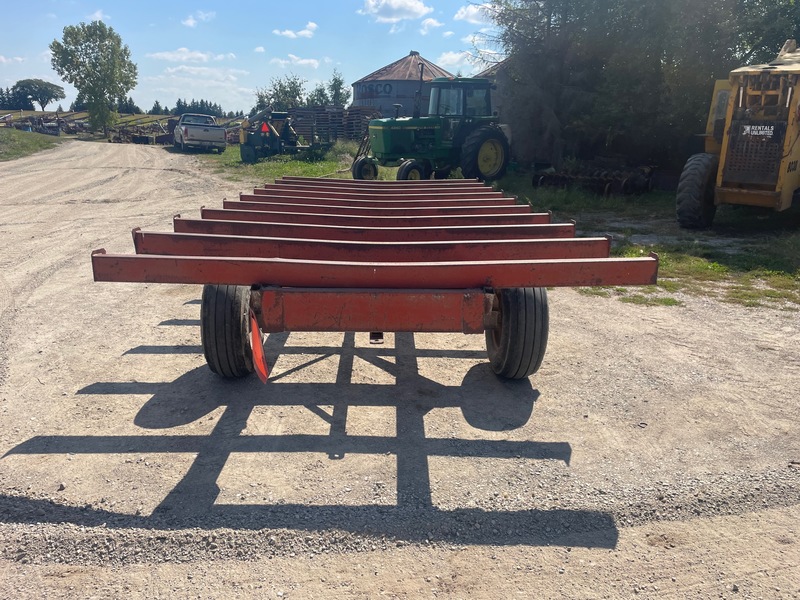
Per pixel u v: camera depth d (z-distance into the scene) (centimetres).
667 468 313
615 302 603
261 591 227
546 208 1165
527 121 1595
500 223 474
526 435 345
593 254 371
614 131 1416
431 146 1412
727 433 350
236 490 287
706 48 1271
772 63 862
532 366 392
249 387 401
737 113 828
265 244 368
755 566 244
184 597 223
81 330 507
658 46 1291
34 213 1094
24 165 2064
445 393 398
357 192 673
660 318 553
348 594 226
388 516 271
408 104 3966
